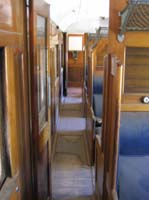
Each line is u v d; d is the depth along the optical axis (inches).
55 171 143.2
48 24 99.3
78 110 273.4
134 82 77.0
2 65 50.6
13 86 54.9
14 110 55.8
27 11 73.4
